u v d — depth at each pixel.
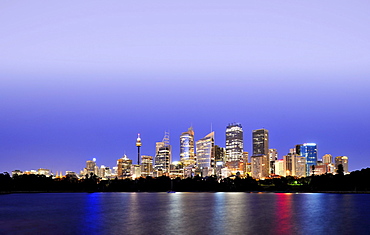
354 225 114.25
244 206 198.12
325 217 137.12
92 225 114.44
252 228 107.19
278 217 137.88
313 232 100.31
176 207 192.25
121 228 107.44
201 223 119.06
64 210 173.00
